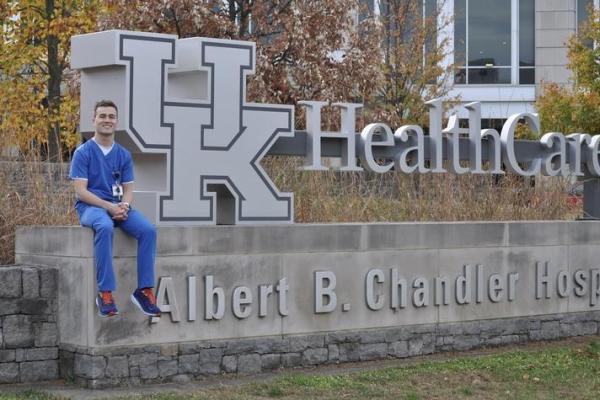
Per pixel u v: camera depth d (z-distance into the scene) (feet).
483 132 46.21
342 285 39.86
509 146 46.91
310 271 38.99
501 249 45.06
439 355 42.34
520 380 36.73
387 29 106.73
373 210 46.91
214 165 37.42
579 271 48.01
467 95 147.64
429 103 44.73
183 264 35.70
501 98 147.74
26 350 34.53
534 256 46.29
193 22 72.90
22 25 81.46
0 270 34.22
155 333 34.91
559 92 123.95
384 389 34.42
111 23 74.43
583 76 116.67
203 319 36.11
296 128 61.21
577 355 42.14
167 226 35.99
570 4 149.38
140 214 34.12
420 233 42.27
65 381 34.71
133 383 34.32
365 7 94.02
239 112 38.01
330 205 45.50
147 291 33.65
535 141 48.65
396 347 41.39
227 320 36.76
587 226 48.42
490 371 38.14
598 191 50.96
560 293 47.19
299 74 75.41
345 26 78.54
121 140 36.09
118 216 33.37
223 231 36.63
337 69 77.30
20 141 41.86
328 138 41.52
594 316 48.73
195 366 35.81
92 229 33.50
